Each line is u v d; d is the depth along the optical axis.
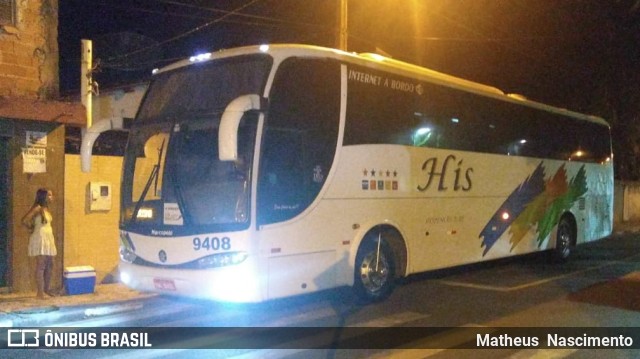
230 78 9.57
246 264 8.79
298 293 9.46
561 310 10.77
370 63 11.03
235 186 8.95
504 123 14.63
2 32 11.71
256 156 8.94
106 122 10.30
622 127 33.00
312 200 9.71
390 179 11.26
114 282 13.33
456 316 10.27
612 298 11.85
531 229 15.52
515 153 14.98
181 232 9.19
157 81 10.41
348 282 10.42
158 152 9.76
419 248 11.94
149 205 9.66
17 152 11.71
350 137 10.51
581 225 17.81
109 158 13.29
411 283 13.52
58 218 12.19
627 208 31.97
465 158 13.27
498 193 14.27
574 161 17.56
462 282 13.64
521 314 10.45
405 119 11.71
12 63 11.87
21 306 10.80
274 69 9.30
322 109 10.03
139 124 10.14
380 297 11.20
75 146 17.75
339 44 17.12
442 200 12.56
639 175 35.28
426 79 12.34
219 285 8.85
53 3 12.44
